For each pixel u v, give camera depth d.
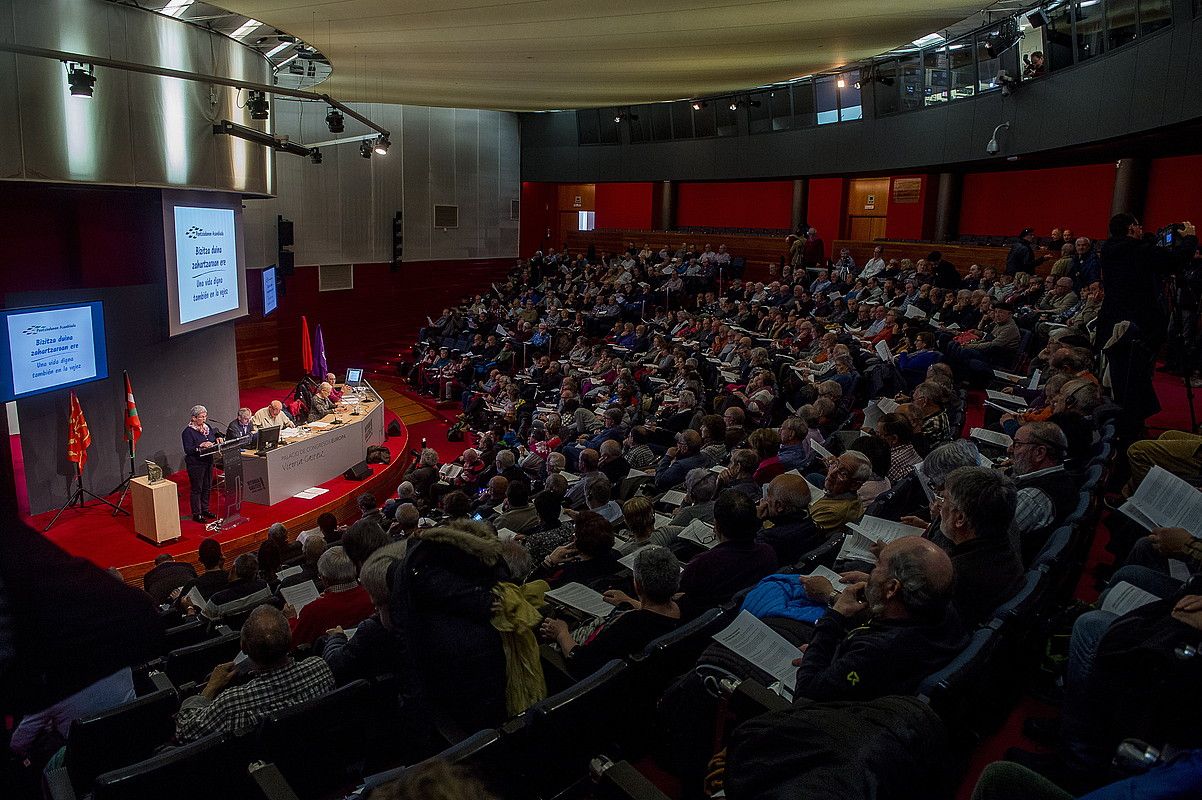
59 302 10.67
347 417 14.15
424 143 25.47
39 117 8.86
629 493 7.37
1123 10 11.89
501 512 7.45
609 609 3.91
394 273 25.11
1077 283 12.08
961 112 16.95
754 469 6.05
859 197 23.86
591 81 18.30
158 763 3.02
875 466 5.35
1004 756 3.18
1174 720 2.26
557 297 22.92
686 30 12.69
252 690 3.48
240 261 14.42
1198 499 3.57
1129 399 6.30
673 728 3.19
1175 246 6.53
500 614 3.24
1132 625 2.47
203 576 6.90
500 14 11.23
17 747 2.71
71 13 9.16
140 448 12.30
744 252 22.67
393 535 6.72
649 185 28.33
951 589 2.73
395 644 3.57
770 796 1.96
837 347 10.05
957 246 17.89
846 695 2.65
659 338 16.06
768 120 22.33
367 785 2.70
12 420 11.81
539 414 14.04
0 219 9.81
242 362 20.52
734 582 4.00
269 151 14.40
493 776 2.88
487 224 27.72
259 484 11.72
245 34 12.66
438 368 20.36
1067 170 18.09
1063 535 3.92
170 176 10.95
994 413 8.02
